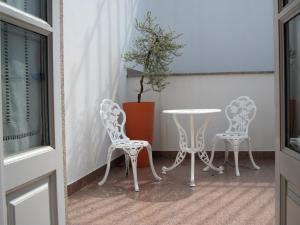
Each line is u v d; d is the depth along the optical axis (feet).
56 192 4.82
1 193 3.55
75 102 11.63
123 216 9.10
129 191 11.56
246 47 22.49
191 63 22.88
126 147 11.89
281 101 4.57
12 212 3.88
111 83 15.35
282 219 4.62
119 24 16.58
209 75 16.78
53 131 4.79
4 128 4.22
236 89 16.65
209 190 11.43
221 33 22.61
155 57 15.26
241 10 22.44
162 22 22.84
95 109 13.47
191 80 16.93
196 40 22.76
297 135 4.40
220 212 9.24
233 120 15.23
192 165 12.40
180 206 9.83
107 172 12.53
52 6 4.74
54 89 4.77
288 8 4.12
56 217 4.82
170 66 22.95
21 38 4.44
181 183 12.46
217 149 16.88
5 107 4.23
